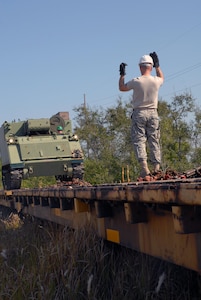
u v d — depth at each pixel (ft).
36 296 19.80
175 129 119.75
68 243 21.95
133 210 16.08
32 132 60.64
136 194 15.12
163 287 17.16
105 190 17.85
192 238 13.44
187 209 12.89
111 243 21.27
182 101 121.90
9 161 56.65
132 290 17.66
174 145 107.86
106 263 20.06
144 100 25.48
